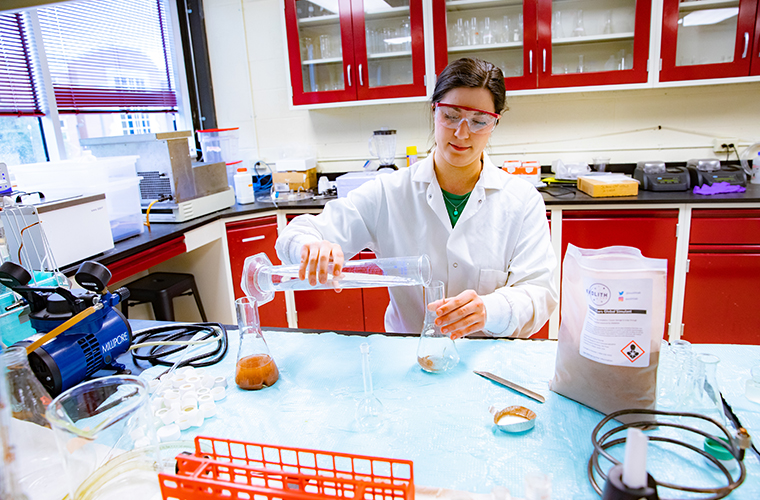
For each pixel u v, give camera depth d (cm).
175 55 364
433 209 147
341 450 79
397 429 84
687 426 73
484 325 110
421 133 343
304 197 317
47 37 271
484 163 148
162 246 239
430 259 154
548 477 64
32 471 76
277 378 104
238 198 312
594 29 285
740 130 296
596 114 312
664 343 96
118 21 317
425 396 95
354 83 313
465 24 300
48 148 279
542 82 285
